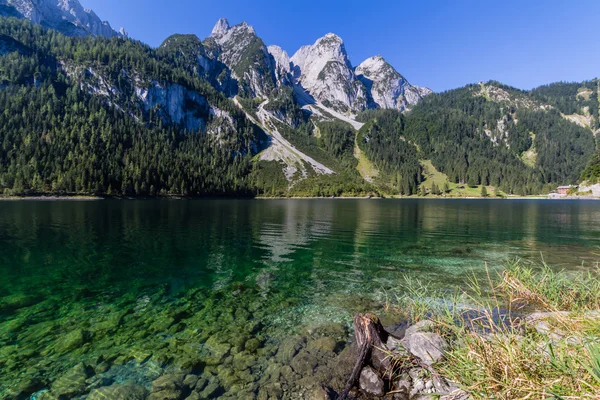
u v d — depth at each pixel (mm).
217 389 8477
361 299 15719
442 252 27547
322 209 91000
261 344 10977
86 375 9047
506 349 6418
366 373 8578
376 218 60938
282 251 28109
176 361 9844
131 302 15250
